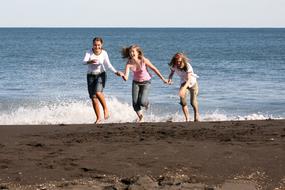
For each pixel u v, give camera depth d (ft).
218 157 22.35
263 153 23.03
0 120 46.06
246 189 18.13
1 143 25.62
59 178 19.38
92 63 35.22
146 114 50.93
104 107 36.27
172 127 31.04
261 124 32.30
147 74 36.24
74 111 49.62
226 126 31.40
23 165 21.11
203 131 29.12
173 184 18.45
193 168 20.68
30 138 27.14
